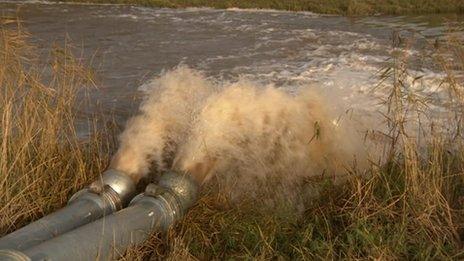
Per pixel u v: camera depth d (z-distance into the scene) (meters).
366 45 16.92
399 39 8.59
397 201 5.28
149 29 20.53
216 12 26.72
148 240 4.86
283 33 19.72
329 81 11.73
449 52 8.99
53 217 4.73
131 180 5.49
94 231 4.37
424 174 5.42
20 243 4.25
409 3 27.70
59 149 6.36
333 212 5.39
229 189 5.89
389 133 6.29
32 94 6.34
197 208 5.47
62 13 24.61
